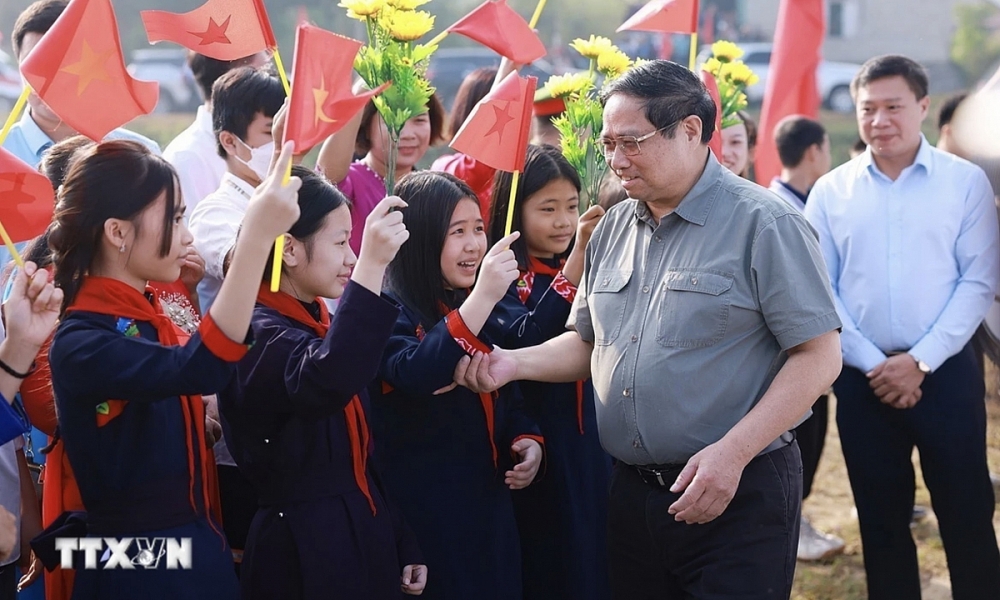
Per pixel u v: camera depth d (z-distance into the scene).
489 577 2.77
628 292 2.63
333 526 2.41
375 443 2.76
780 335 2.44
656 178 2.49
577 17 20.83
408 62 2.57
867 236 3.67
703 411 2.49
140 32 16.22
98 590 2.19
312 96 2.16
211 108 3.61
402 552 2.63
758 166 5.35
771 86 5.12
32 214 2.28
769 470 2.53
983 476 3.63
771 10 20.23
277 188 1.98
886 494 3.68
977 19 18.88
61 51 2.17
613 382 2.60
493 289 2.55
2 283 2.65
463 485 2.76
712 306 2.47
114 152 2.17
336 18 16.67
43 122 3.38
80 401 2.10
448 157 3.88
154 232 2.16
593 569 3.06
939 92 18.42
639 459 2.59
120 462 2.16
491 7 2.73
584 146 2.89
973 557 3.62
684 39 16.81
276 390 2.35
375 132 3.51
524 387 3.09
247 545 2.48
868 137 3.65
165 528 2.20
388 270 2.81
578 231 2.90
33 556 2.62
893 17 20.94
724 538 2.52
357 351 2.22
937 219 3.61
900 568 3.71
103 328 2.14
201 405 2.33
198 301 3.16
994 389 5.49
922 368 3.53
